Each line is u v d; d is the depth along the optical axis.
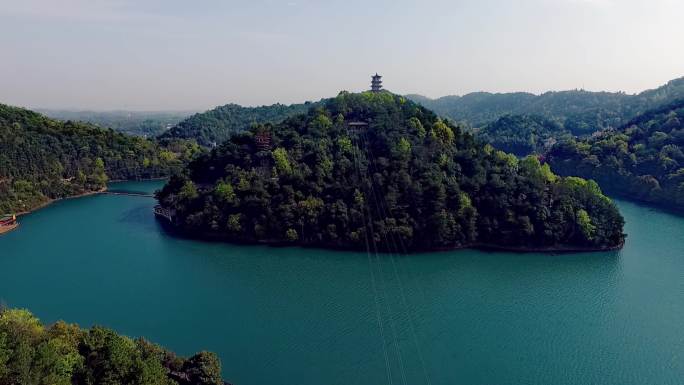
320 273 135.62
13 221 189.25
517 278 132.88
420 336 101.12
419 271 137.38
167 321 106.62
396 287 126.44
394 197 155.88
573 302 118.00
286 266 140.88
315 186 161.88
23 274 135.50
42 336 71.81
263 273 135.62
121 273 136.25
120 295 120.81
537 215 153.88
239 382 84.38
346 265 141.62
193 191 178.38
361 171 165.12
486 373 88.69
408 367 89.81
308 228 157.62
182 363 79.06
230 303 116.25
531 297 120.81
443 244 153.00
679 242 164.75
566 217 154.75
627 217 198.12
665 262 145.25
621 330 104.50
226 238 164.50
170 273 135.88
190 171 197.75
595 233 153.62
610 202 164.00
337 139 180.75
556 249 153.75
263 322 106.50
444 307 114.94
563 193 161.50
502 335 102.12
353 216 155.12
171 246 159.62
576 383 86.19
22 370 59.09
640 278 133.12
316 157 171.88
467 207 156.12
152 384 65.75
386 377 86.75
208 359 77.94
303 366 89.44
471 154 172.38
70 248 159.50
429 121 194.00
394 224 151.88
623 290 125.19
